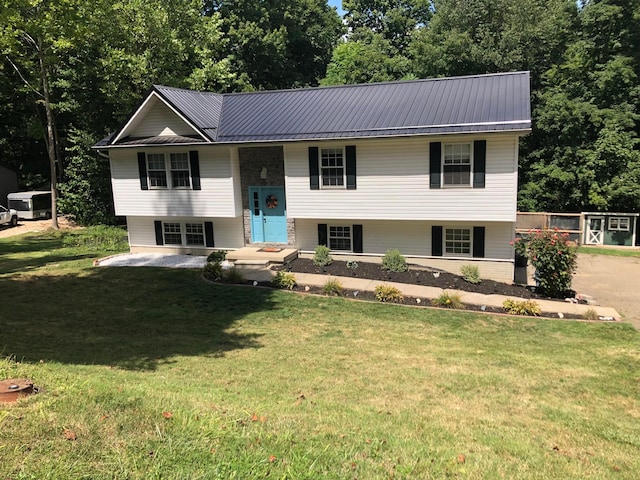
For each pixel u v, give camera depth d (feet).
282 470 14.74
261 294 51.90
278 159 66.23
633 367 33.01
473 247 59.82
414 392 26.73
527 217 89.04
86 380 21.15
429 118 57.26
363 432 19.10
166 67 98.27
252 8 136.26
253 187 67.92
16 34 79.10
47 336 35.47
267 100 70.90
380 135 56.39
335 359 33.24
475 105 57.57
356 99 65.87
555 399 26.68
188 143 63.98
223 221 70.13
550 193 98.78
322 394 25.80
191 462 14.56
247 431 17.21
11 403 17.33
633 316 46.98
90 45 94.12
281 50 138.72
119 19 91.71
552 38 103.91
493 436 20.27
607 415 24.59
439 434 19.99
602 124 93.09
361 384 27.94
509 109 55.16
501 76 62.49
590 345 38.22
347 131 58.80
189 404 19.47
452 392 26.99
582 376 30.99
